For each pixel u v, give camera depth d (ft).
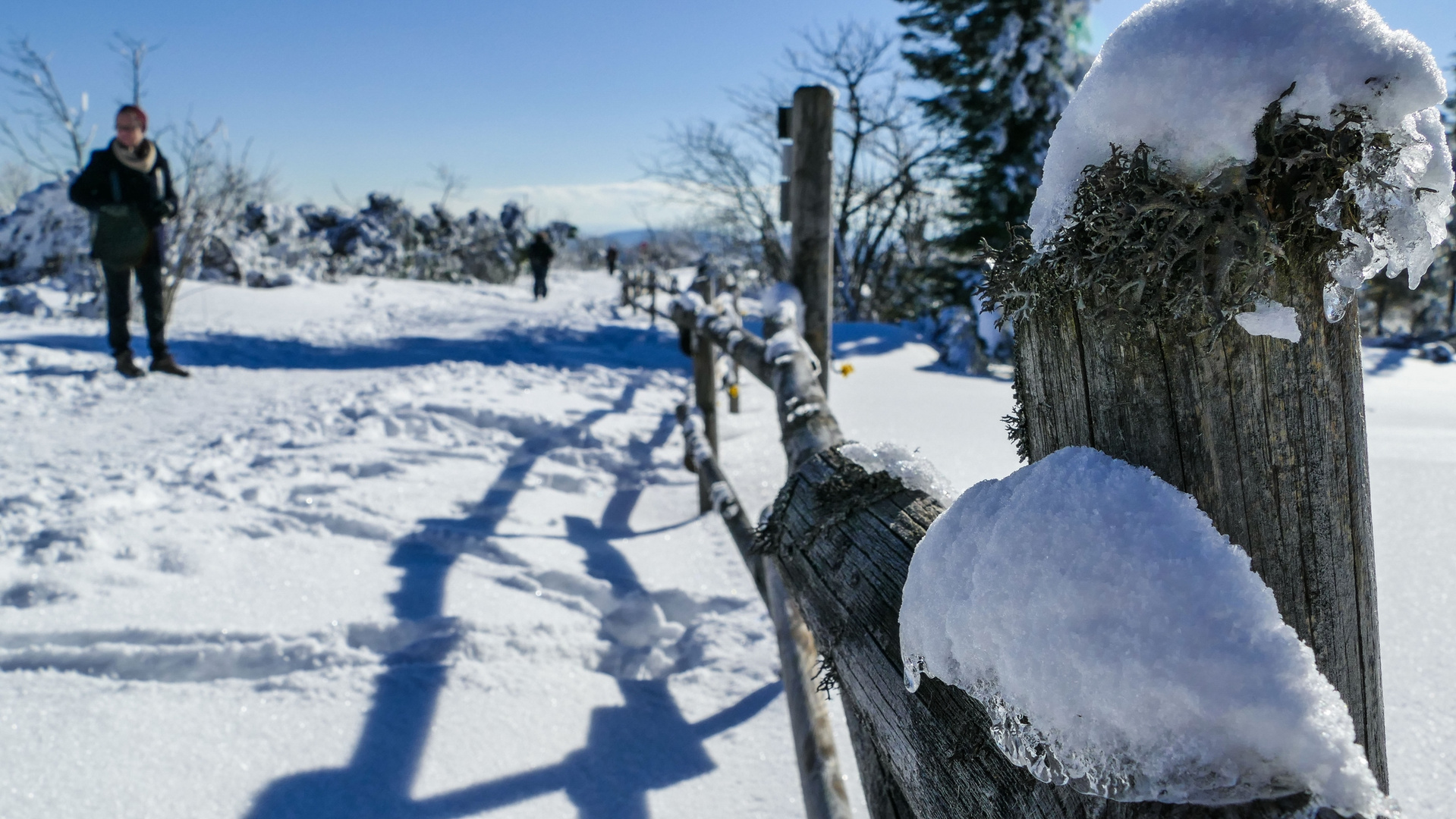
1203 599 2.40
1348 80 2.35
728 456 16.38
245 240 57.06
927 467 5.11
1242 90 2.38
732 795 6.39
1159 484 2.68
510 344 33.55
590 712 7.48
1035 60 46.42
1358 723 3.25
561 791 6.42
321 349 30.66
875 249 75.72
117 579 9.07
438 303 55.31
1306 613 2.95
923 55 52.90
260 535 10.83
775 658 8.42
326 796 6.19
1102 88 2.61
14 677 7.26
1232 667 2.29
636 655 8.59
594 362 28.68
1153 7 2.62
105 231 21.68
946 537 3.20
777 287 12.44
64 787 6.02
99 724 6.72
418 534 11.31
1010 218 49.57
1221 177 2.45
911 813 4.18
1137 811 2.45
